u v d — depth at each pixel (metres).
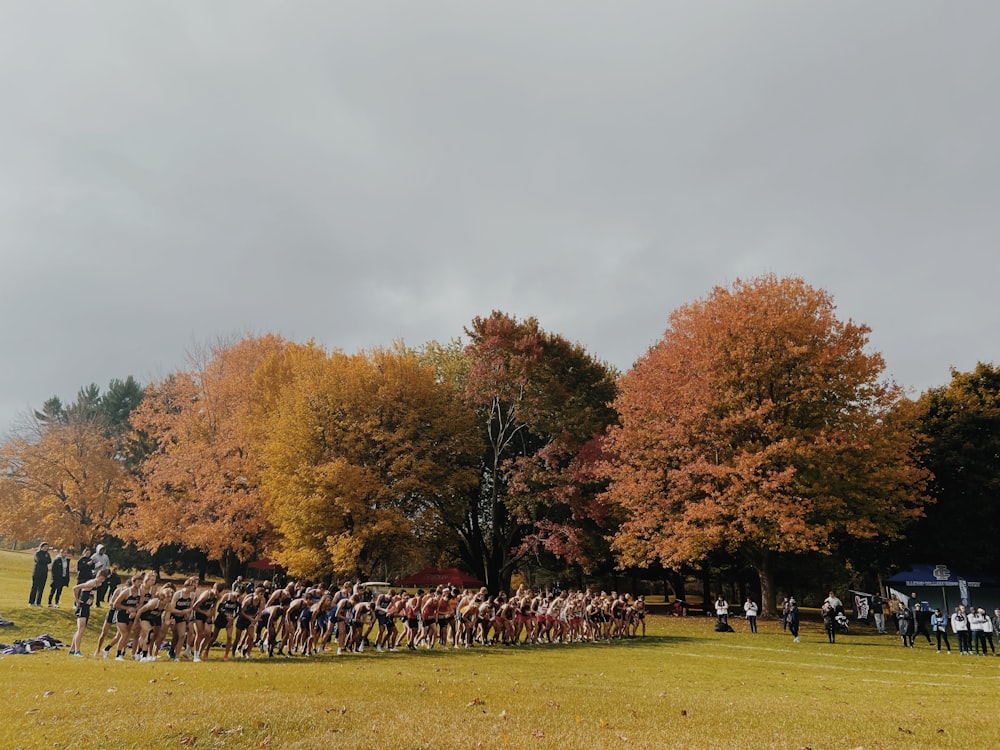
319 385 40.06
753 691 13.90
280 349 48.41
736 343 35.22
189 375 45.88
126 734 7.68
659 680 15.47
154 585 17.52
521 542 47.41
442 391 45.12
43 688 10.54
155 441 55.31
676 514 35.22
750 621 32.00
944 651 25.02
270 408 43.47
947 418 41.12
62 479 45.38
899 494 33.28
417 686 12.76
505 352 42.88
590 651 23.16
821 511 32.41
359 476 37.22
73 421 54.69
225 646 19.20
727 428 34.16
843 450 32.91
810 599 63.22
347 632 20.66
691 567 48.72
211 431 43.59
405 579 46.03
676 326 39.72
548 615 26.66
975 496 38.97
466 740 8.00
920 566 38.62
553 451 41.00
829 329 35.47
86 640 22.25
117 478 47.44
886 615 36.34
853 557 42.91
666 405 36.94
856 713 11.00
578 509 40.34
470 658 19.64
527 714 9.99
